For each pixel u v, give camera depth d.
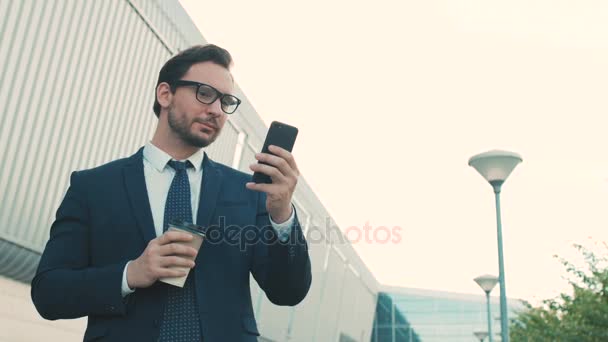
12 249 3.41
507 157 6.89
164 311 1.43
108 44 4.03
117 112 4.27
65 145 3.75
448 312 27.83
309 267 1.67
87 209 1.58
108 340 1.40
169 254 1.37
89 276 1.41
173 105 1.71
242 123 7.36
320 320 13.72
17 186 3.38
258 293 9.27
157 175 1.66
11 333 3.65
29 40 3.26
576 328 10.09
